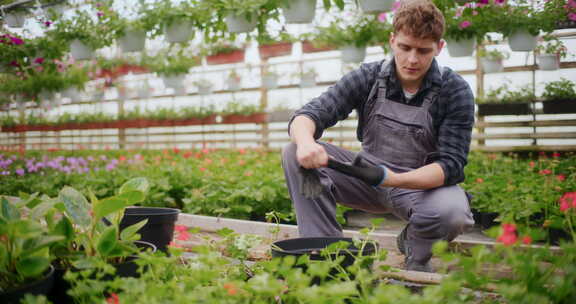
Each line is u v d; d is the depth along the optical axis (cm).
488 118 683
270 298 118
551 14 461
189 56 827
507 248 102
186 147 1055
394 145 194
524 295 100
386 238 229
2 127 1164
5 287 112
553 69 612
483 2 409
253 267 152
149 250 125
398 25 170
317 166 160
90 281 109
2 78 799
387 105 194
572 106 601
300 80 786
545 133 639
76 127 1069
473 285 109
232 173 445
